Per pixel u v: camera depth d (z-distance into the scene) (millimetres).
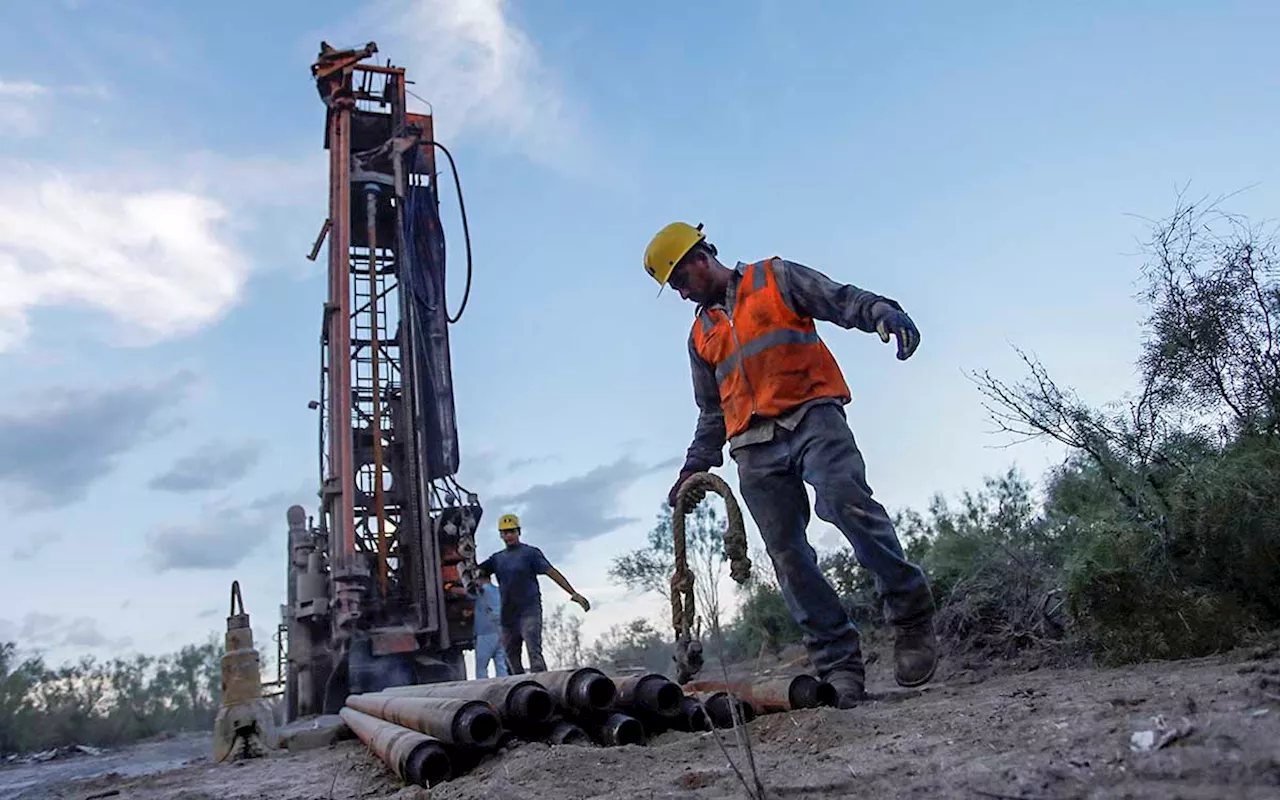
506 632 10359
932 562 8672
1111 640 5109
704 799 2727
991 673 6035
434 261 14055
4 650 19641
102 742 21078
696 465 5703
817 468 4875
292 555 13273
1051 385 5980
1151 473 5562
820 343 5207
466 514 12789
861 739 3305
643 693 4418
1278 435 5352
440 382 13594
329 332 13062
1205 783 1954
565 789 3246
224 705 8047
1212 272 5672
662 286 5492
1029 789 2154
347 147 13805
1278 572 4922
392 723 5855
